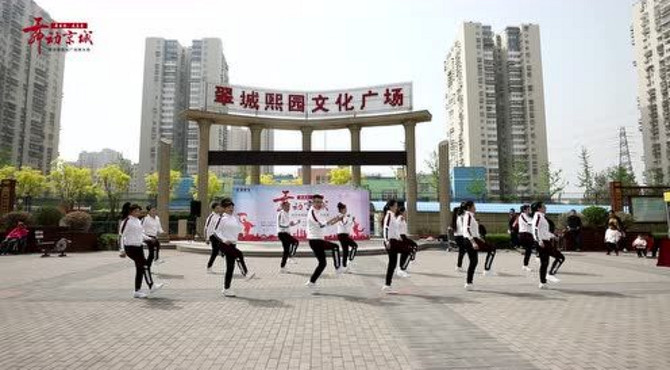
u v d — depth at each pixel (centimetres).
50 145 7112
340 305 653
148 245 1051
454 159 7750
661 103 6344
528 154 7200
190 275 1001
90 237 1858
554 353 414
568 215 1892
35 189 4459
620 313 591
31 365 383
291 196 1897
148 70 7656
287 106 2086
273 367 378
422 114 1967
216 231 741
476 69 7144
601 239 1797
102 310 623
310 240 772
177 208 5212
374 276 988
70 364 386
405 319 561
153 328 518
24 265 1247
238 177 6462
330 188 1923
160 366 381
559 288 805
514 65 7369
